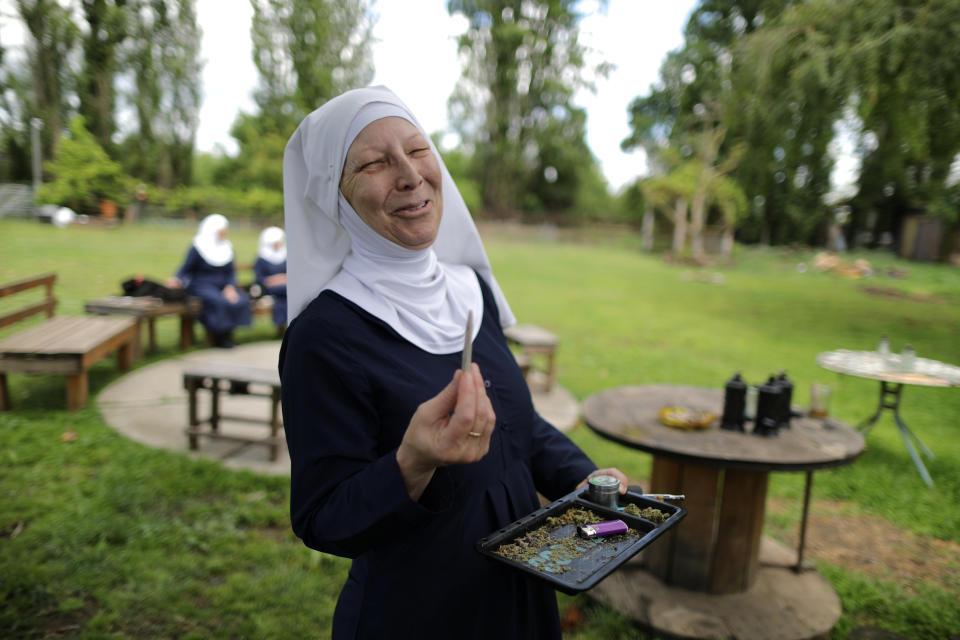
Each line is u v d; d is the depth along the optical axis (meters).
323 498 1.02
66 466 4.06
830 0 10.13
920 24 9.14
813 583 3.07
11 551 3.05
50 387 5.63
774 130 11.05
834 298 14.84
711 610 2.77
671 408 3.09
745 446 2.70
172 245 16.64
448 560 1.14
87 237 17.05
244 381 4.27
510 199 41.97
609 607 2.81
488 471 1.21
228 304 7.25
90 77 28.27
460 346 1.23
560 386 6.57
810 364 8.16
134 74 30.16
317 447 1.04
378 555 1.16
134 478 3.87
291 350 1.11
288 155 1.22
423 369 1.15
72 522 3.32
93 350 5.14
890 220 24.50
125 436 4.57
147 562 3.05
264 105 31.97
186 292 7.06
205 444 4.52
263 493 3.82
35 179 24.94
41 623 2.60
